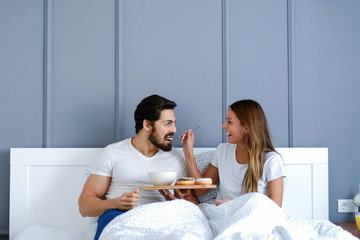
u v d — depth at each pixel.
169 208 1.48
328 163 2.33
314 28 2.35
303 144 2.33
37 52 2.19
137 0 2.26
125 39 2.25
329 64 2.36
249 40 2.33
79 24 2.22
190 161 2.01
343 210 2.31
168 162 1.98
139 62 2.25
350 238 1.31
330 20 2.36
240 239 1.20
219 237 1.28
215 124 2.28
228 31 2.31
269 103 2.33
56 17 2.21
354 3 2.37
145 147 1.96
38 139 2.18
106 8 2.24
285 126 2.33
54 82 2.20
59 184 2.08
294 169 2.19
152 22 2.27
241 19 2.33
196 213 1.49
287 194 2.18
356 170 2.34
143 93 2.24
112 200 1.70
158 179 1.77
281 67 2.34
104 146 2.21
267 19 2.35
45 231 1.90
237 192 1.90
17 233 2.04
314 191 2.20
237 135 1.91
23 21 2.19
